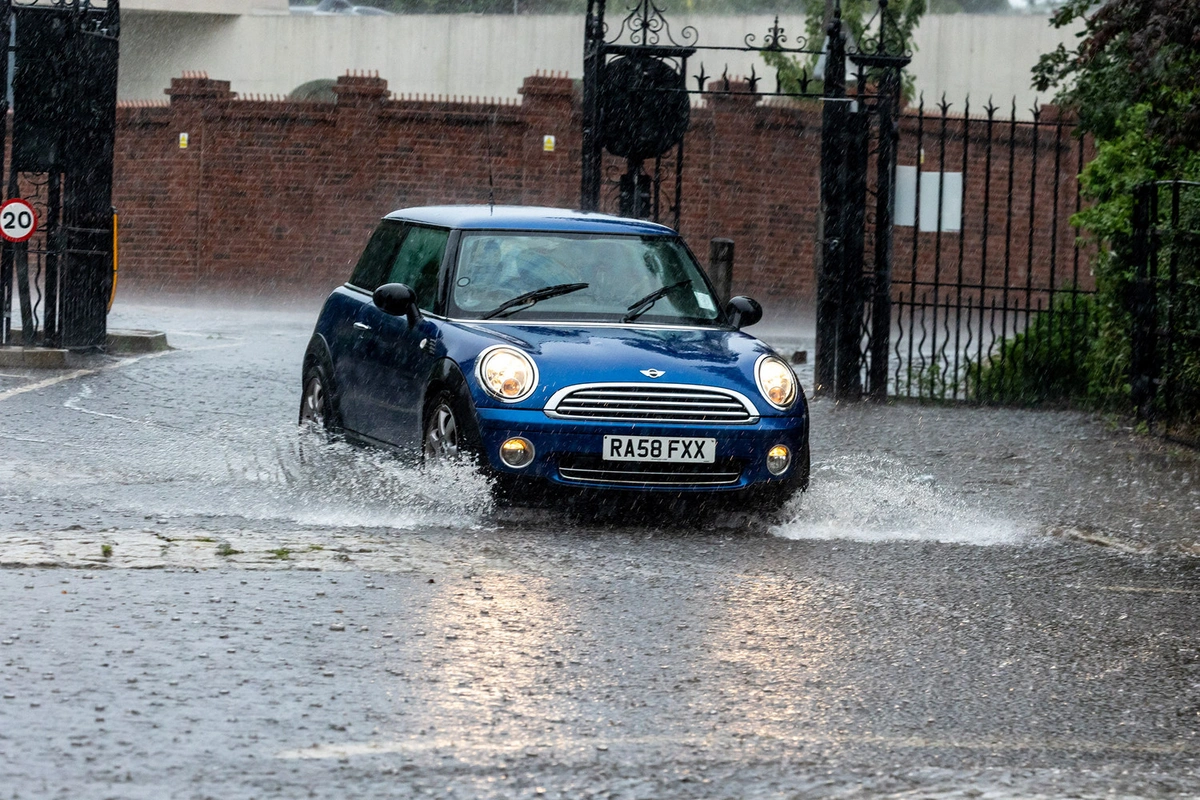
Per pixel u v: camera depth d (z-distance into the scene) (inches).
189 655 701.3
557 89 3659.0
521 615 799.1
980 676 719.1
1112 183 1918.1
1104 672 735.1
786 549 1004.6
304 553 924.0
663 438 1027.3
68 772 550.3
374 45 4803.2
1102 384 1882.4
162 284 3818.9
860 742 615.2
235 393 1764.3
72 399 1638.8
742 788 557.0
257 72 4872.0
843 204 1902.1
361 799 534.0
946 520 1138.0
